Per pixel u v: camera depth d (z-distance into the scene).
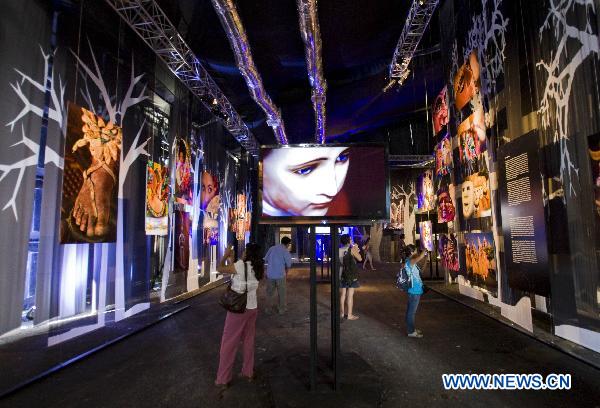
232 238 16.58
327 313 7.26
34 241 7.25
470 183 7.80
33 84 5.37
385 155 3.73
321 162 3.75
